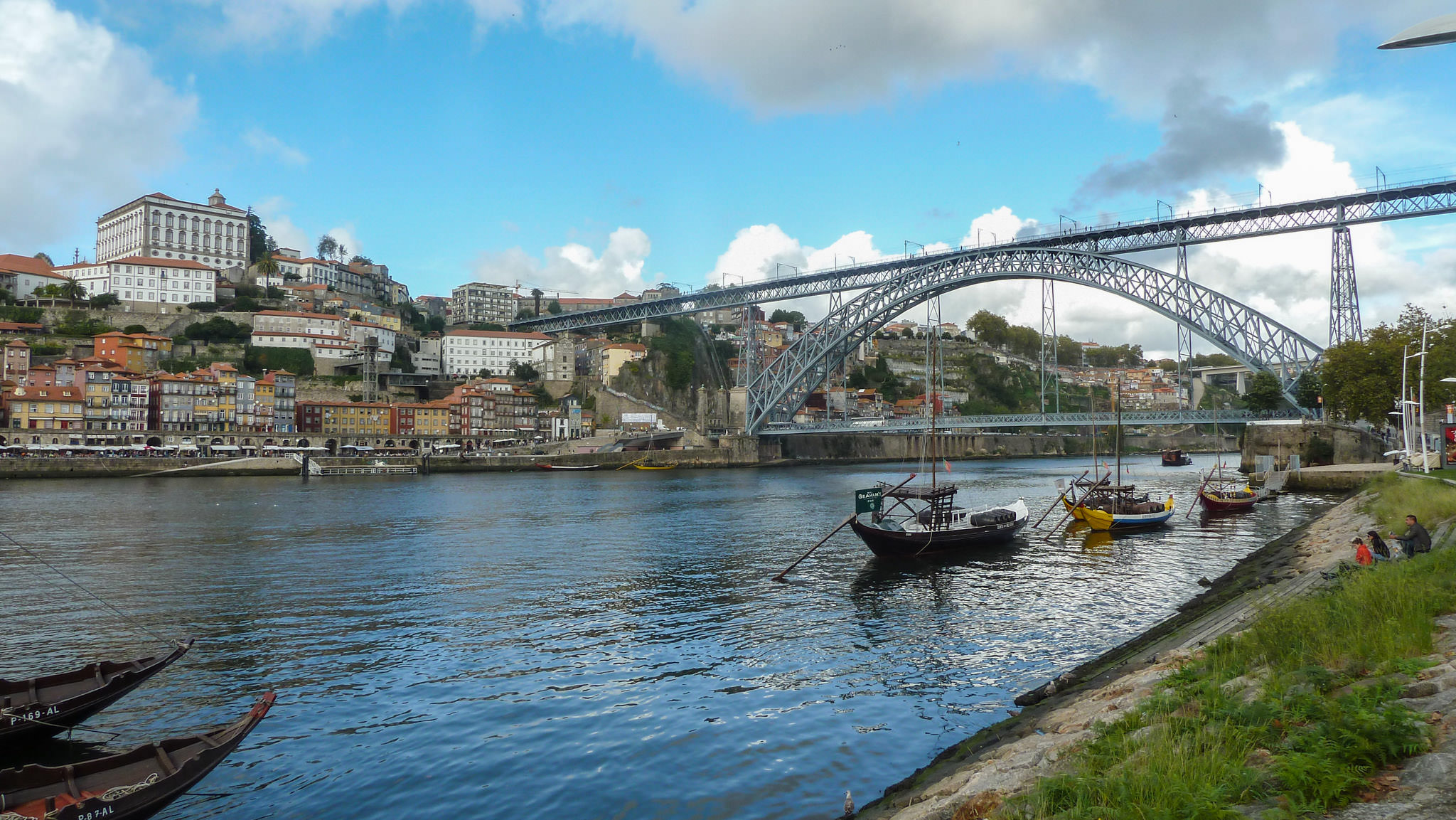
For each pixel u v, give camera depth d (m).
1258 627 12.91
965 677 21.08
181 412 121.69
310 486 91.62
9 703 16.59
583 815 13.94
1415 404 61.59
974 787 10.13
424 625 27.30
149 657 23.42
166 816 14.06
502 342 188.00
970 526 43.97
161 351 141.75
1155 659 16.23
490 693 20.31
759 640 25.39
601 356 182.75
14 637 25.58
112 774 13.28
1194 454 189.75
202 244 183.75
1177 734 8.80
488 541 48.22
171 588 33.28
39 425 109.69
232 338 155.25
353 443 131.38
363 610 29.48
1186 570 36.62
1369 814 6.24
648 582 35.22
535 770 15.71
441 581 35.16
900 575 36.44
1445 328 73.00
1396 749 7.04
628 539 49.12
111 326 147.88
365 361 150.38
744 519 60.44
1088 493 53.69
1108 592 31.72
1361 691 8.65
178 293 161.88
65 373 119.75
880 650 24.02
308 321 162.00
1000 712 18.20
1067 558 40.44
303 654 23.69
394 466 117.19
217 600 31.17
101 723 18.17
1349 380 76.19
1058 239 112.94
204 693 20.17
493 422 153.25
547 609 29.77
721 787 14.79
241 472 107.12
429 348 183.75
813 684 20.78
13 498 72.19
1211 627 18.58
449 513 63.56
